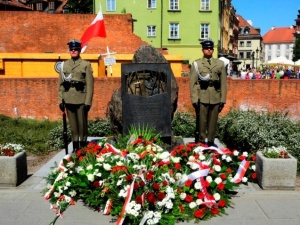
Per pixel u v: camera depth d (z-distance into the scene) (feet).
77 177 22.34
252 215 20.67
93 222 19.83
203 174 21.77
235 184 23.52
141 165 21.81
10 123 48.93
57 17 85.81
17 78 52.90
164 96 29.50
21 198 22.99
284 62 160.35
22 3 183.32
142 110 29.40
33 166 33.27
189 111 52.24
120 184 20.65
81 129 29.07
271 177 23.98
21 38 85.10
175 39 149.28
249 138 37.24
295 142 35.68
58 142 39.83
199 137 28.84
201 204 20.77
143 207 19.61
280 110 53.06
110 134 41.63
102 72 62.75
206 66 27.58
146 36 149.28
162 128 29.60
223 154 25.44
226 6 204.03
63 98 28.48
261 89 53.47
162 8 147.54
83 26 86.02
